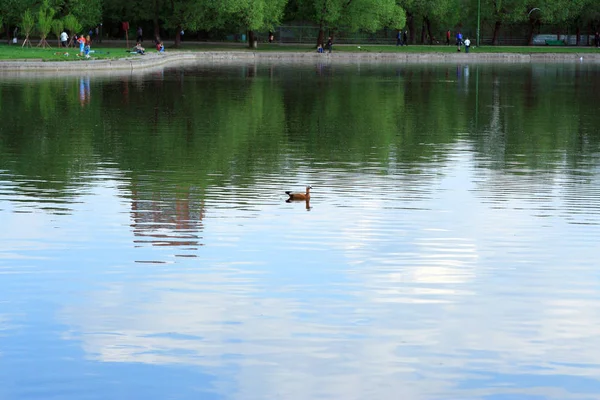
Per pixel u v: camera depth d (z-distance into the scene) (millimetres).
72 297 11609
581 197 18141
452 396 9031
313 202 17375
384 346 10172
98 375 9398
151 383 9250
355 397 8977
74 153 23062
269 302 11484
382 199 17734
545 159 23234
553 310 11344
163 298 11594
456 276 12641
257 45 86062
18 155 22625
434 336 10461
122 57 61031
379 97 40906
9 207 16641
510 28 103750
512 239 14648
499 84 50469
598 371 9602
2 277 12398
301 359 9820
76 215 16031
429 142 26281
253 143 25484
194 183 19219
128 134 26828
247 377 9391
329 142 25938
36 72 51625
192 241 14297
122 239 14391
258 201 17391
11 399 8898
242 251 13758
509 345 10227
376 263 13211
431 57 78125
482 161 22766
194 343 10188
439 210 16750
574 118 33281
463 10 97875
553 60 81938
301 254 13617
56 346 10078
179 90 42344
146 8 79812
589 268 13086
